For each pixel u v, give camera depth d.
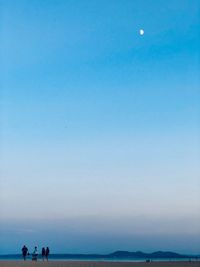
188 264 48.41
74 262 54.69
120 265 48.91
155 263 51.06
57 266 47.62
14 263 51.09
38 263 51.19
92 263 52.09
